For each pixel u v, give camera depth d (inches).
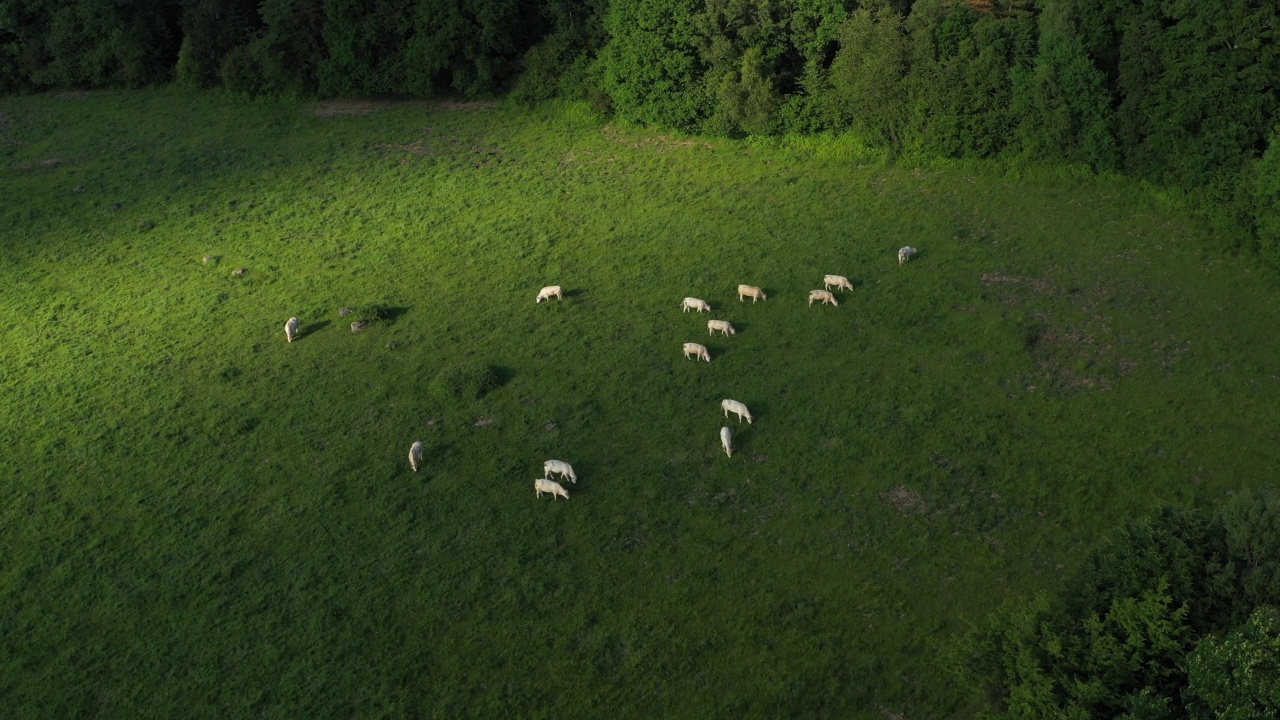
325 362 1980.8
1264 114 2148.1
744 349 1957.4
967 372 1849.2
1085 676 1091.3
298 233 2502.5
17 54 3312.0
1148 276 2094.0
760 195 2568.9
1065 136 2458.2
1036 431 1691.7
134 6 3324.3
